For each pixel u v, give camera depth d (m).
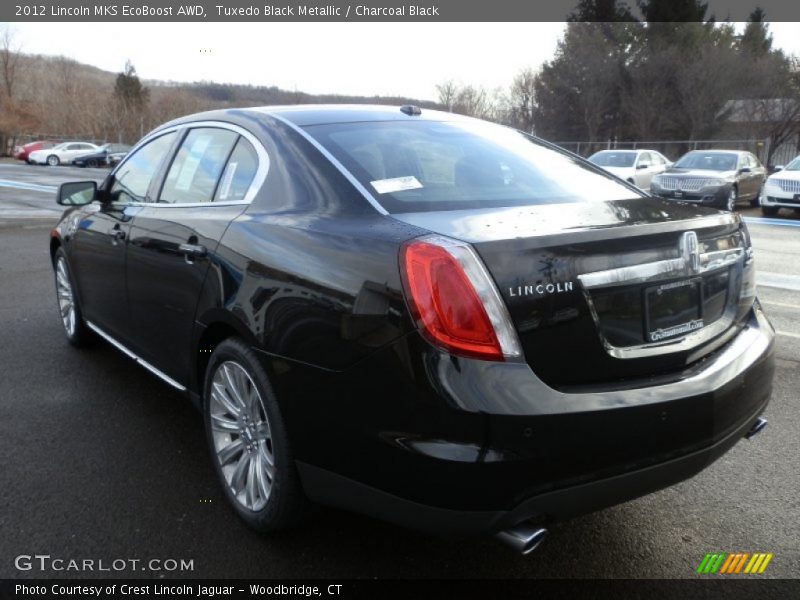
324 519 2.91
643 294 2.38
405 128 3.27
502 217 2.47
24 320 5.83
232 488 2.89
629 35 45.75
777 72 38.59
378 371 2.19
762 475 3.35
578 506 2.19
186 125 3.77
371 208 2.57
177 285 3.22
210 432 3.04
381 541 2.77
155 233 3.46
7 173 29.41
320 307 2.37
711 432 2.40
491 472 2.04
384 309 2.19
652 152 20.84
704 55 41.25
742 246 2.89
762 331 2.89
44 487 3.12
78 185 4.41
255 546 2.72
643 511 3.04
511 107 51.38
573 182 3.12
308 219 2.66
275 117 3.24
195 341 3.09
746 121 39.09
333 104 3.57
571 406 2.12
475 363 2.07
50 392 4.23
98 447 3.52
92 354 4.96
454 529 2.13
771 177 16.73
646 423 2.23
